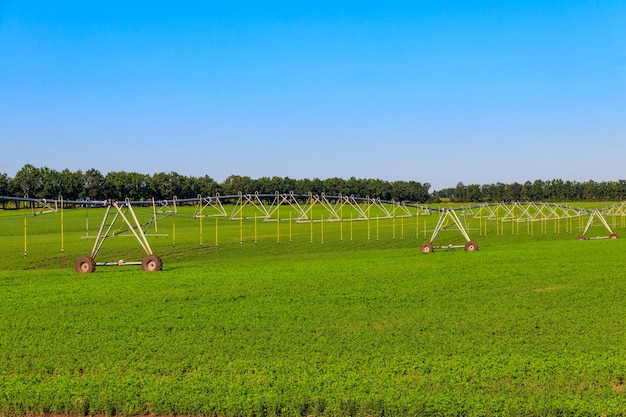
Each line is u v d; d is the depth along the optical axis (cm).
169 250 6325
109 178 16338
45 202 4384
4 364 1819
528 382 1633
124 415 1441
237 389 1558
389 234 8775
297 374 1709
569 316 2486
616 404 1449
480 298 2966
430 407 1439
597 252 5462
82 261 4116
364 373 1714
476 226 11044
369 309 2694
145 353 1933
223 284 3484
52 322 2412
